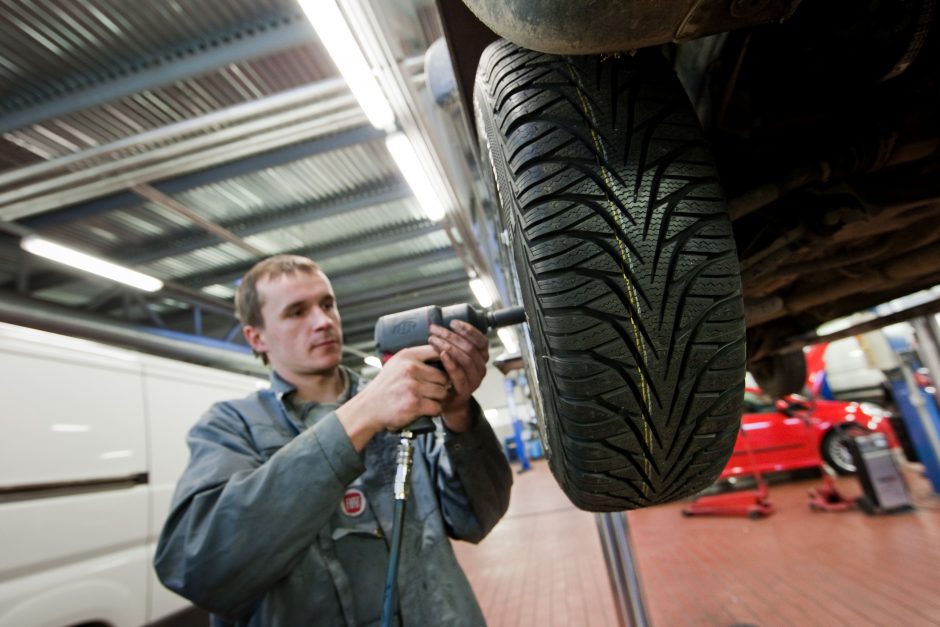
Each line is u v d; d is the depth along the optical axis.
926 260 1.13
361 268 7.03
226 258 5.87
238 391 3.53
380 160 4.47
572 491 0.73
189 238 5.25
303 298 1.15
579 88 0.64
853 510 4.18
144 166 3.43
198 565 0.79
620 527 2.05
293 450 0.82
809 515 4.26
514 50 0.71
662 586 3.21
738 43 0.76
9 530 1.88
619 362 0.59
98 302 5.70
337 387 1.23
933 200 0.89
